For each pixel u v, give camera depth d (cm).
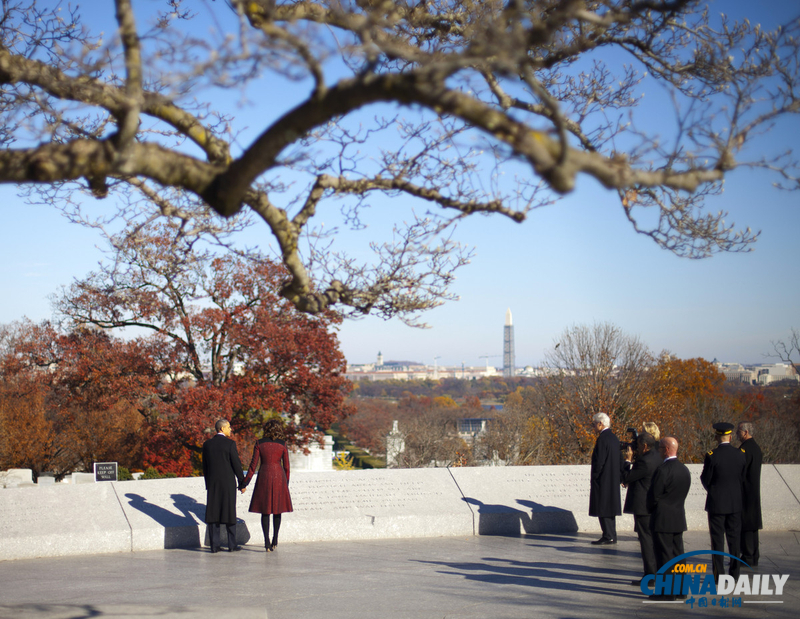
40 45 688
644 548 809
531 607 720
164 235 732
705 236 615
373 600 749
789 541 1116
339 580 842
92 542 1006
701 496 1239
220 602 737
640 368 3806
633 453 1097
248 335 2600
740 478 831
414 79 353
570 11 450
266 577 859
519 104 680
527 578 854
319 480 1208
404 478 1237
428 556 991
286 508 1033
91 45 541
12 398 3678
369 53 390
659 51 702
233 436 2677
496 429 4606
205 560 962
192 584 821
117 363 2628
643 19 667
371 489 1198
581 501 1226
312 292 587
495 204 538
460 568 912
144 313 2522
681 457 3622
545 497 1229
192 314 2608
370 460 8419
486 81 670
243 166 411
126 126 395
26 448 3597
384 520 1134
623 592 787
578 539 1126
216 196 429
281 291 564
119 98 408
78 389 2891
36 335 2856
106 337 2786
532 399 4816
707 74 661
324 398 2819
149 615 617
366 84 366
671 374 4922
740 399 5572
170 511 1087
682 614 696
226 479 997
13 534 973
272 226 501
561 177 332
